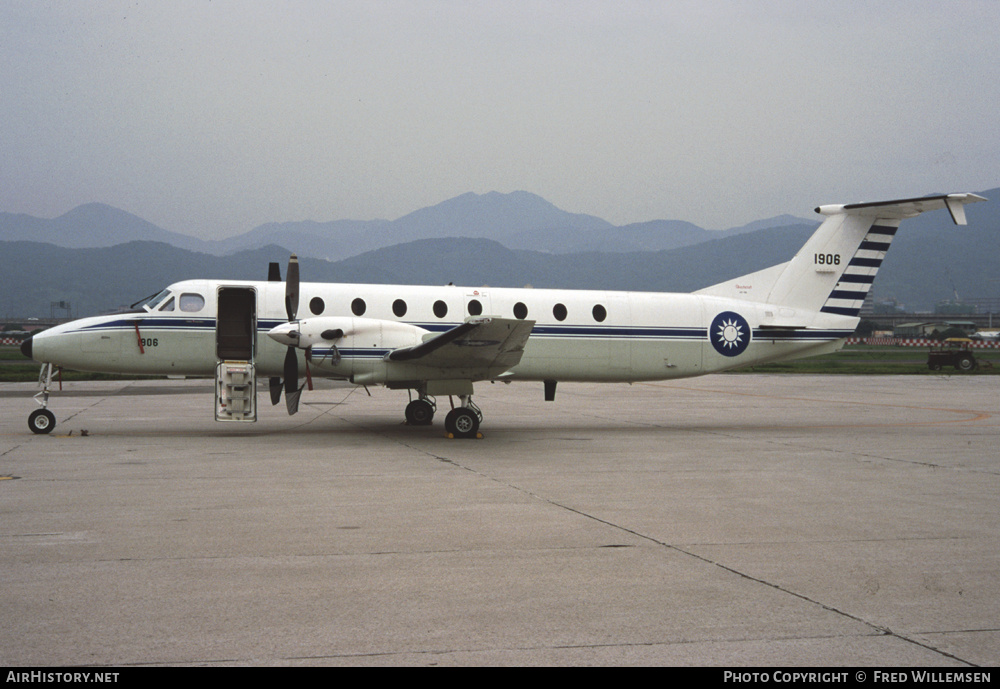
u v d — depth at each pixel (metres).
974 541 7.66
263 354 16.30
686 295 18.70
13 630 5.09
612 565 6.72
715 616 5.50
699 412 21.91
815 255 19.23
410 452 13.38
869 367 50.47
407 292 16.98
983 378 40.12
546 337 17.50
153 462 12.05
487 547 7.25
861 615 5.56
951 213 18.30
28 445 13.92
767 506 9.23
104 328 15.83
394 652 4.83
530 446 14.34
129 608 5.51
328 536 7.59
